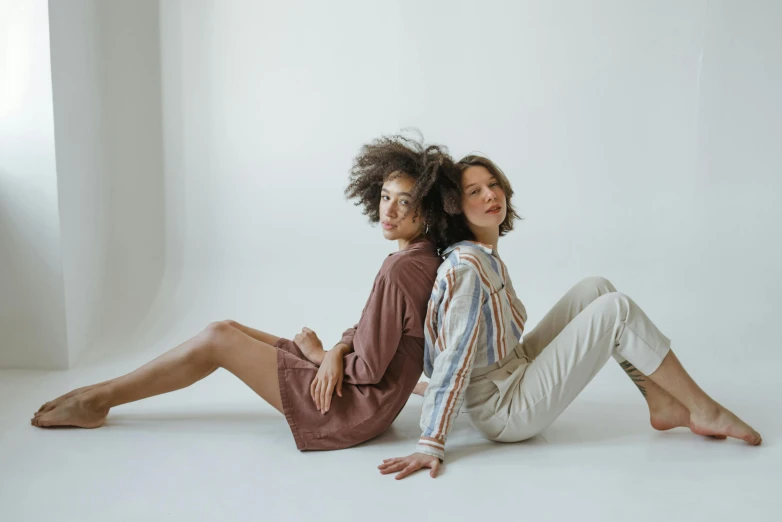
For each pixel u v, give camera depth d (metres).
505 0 3.78
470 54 3.82
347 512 1.73
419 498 1.79
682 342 3.03
